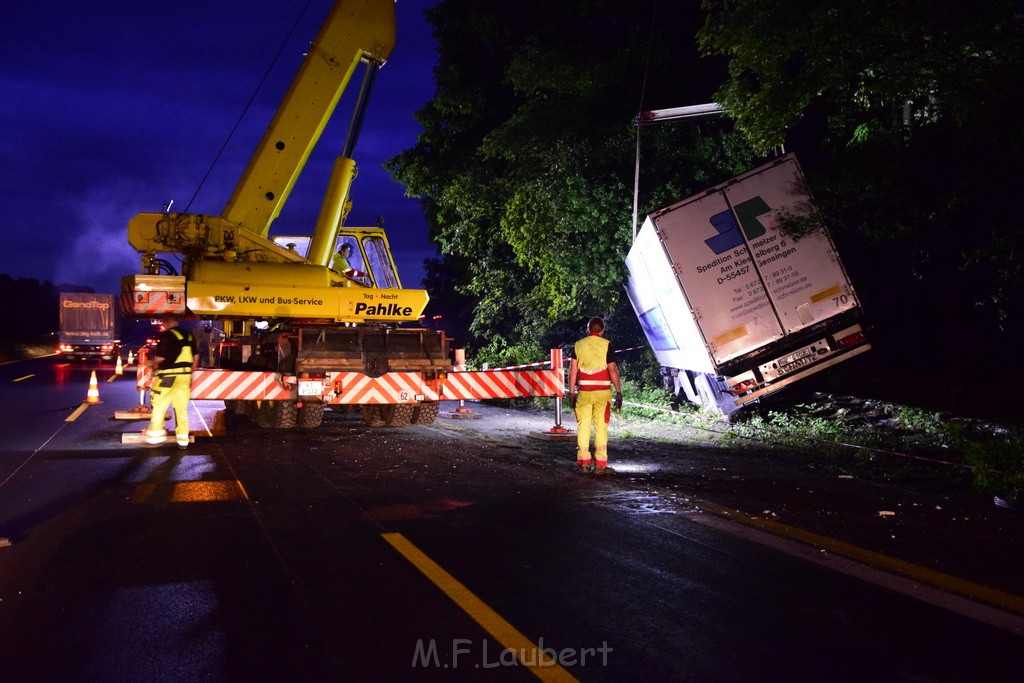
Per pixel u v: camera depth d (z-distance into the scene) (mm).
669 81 21031
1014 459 9461
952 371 18000
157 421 13008
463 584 5922
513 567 6352
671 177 20516
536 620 5219
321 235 16359
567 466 11250
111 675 4355
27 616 5234
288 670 4441
